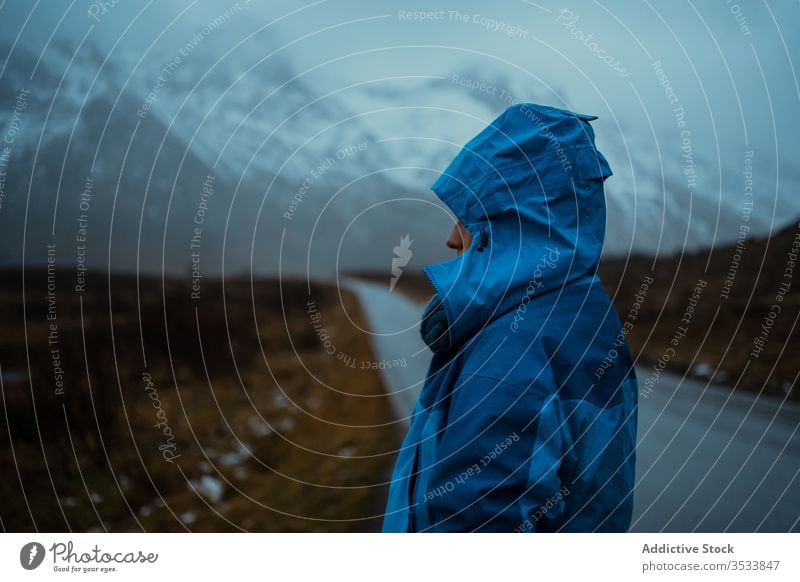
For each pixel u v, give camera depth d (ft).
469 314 3.23
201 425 20.74
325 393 29.81
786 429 18.61
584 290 3.28
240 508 14.25
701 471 14.85
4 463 13.60
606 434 3.22
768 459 15.55
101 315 24.95
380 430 20.93
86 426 15.58
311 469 17.30
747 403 22.54
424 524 3.20
